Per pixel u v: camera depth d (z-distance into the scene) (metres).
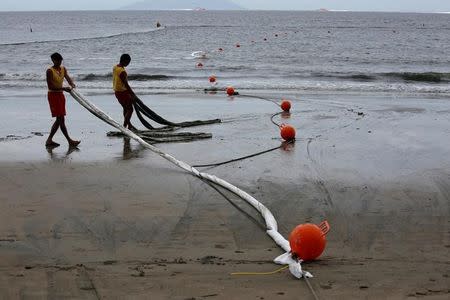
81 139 10.75
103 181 7.61
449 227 5.93
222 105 16.09
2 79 23.67
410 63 34.06
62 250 5.13
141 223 5.92
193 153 9.53
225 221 6.02
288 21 142.50
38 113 14.30
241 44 53.38
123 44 48.62
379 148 10.12
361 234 5.69
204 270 4.61
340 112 14.75
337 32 82.62
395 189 7.42
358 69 29.92
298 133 11.57
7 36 64.56
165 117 13.73
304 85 22.06
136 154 9.37
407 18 192.75
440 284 4.33
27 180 7.63
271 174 8.14
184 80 24.00
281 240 5.28
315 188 7.42
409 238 5.57
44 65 30.55
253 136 11.20
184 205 6.57
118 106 15.69
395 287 4.26
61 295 4.07
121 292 4.12
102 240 5.42
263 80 24.08
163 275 4.48
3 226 5.79
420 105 16.42
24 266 4.69
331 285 4.29
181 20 149.50
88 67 29.78
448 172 8.38
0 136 11.08
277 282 4.34
